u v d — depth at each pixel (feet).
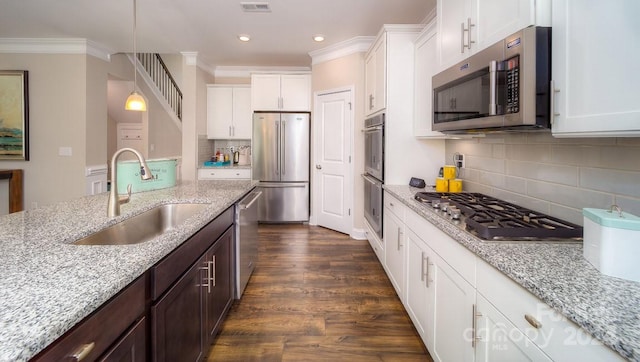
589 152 4.58
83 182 14.49
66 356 2.38
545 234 4.22
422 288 6.25
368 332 7.09
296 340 6.79
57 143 14.44
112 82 17.92
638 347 2.04
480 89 5.20
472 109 5.48
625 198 4.03
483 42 5.32
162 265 3.94
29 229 4.55
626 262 3.02
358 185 14.10
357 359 6.23
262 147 16.69
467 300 4.32
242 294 8.73
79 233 4.40
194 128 16.58
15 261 3.33
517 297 3.22
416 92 9.66
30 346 1.98
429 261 5.84
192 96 16.42
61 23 12.21
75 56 14.25
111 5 10.62
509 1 4.56
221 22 12.00
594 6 3.27
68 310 2.37
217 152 18.52
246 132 18.11
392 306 8.21
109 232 5.16
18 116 14.28
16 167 14.53
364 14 11.25
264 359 6.21
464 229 4.75
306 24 12.19
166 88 22.38
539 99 3.98
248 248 9.16
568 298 2.67
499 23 4.83
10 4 10.59
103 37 13.75
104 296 2.69
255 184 10.09
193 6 10.69
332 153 15.33
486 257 3.71
